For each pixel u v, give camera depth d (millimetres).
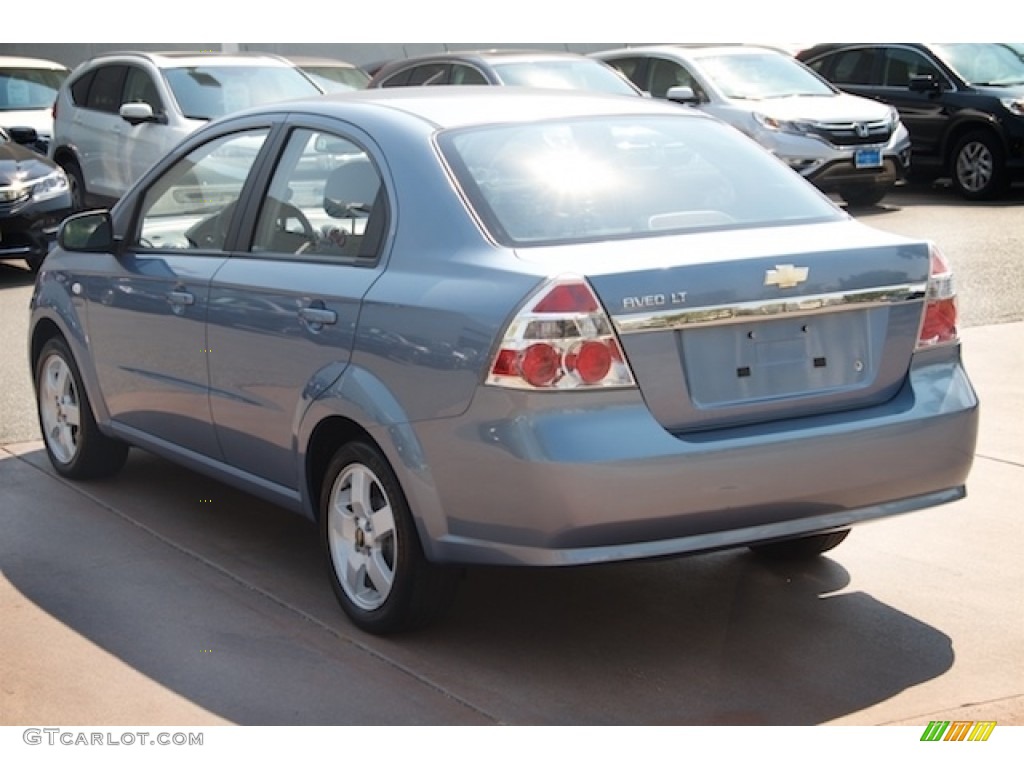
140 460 7141
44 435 6926
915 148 17203
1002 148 16391
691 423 4352
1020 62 17250
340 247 5039
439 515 4504
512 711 4383
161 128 13891
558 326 4219
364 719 4340
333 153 5230
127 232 6211
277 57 14938
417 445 4527
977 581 5391
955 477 4777
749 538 4441
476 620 5070
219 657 4797
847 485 4527
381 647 4855
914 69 17297
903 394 4688
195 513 6305
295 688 4559
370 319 4727
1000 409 7703
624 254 4422
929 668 4652
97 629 5051
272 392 5215
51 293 6652
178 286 5730
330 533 5059
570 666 4695
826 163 15172
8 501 6496
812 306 4492
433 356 4457
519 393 4230
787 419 4496
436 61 14906
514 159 4898
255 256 5434
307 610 5188
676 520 4309
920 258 4719
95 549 5855
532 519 4258
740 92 15789
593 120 5219
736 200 4945
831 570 5539
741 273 4395
